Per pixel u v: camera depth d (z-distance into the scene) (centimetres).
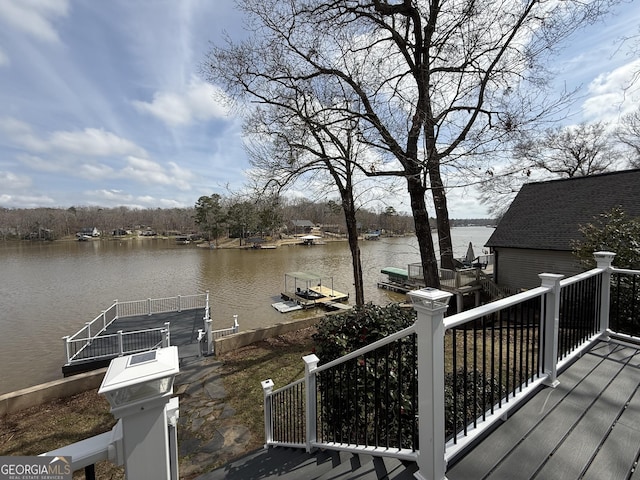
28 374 973
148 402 96
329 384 282
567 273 1073
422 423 160
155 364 99
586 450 175
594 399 225
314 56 770
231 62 789
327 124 739
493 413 199
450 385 319
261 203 895
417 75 673
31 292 1994
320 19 688
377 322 312
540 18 568
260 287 2181
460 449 171
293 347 785
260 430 466
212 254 3931
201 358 754
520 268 1223
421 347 158
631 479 155
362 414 265
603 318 336
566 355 285
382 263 2825
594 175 1220
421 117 640
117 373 93
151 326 1177
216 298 1872
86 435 504
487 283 1248
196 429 472
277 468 251
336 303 1744
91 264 3123
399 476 173
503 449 177
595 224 1017
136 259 3488
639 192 1023
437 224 1171
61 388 616
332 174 909
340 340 298
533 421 202
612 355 298
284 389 344
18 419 545
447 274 1240
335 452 240
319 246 4847
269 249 4469
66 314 1559
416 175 676
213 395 576
